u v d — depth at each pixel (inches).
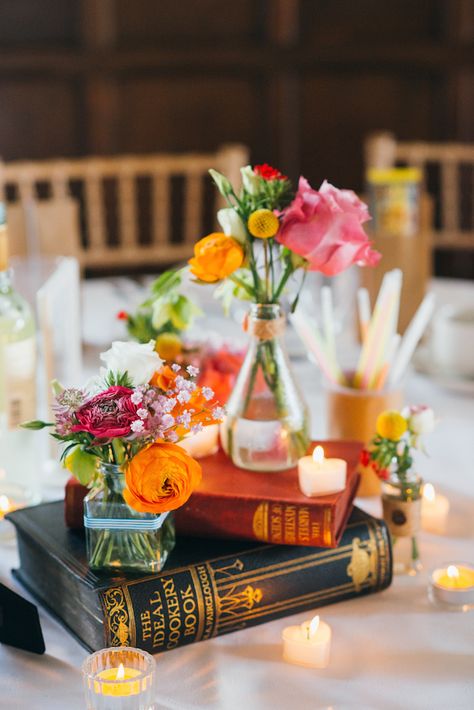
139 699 45.2
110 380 48.2
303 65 158.9
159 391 49.1
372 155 115.8
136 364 47.9
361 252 51.3
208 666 48.9
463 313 75.4
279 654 49.6
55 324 64.3
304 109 161.3
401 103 163.5
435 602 52.4
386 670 48.8
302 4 157.4
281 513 50.8
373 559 52.6
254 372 53.1
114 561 49.3
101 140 153.0
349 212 50.5
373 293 76.7
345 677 48.4
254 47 156.6
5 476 59.9
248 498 50.9
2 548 56.9
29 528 52.9
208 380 57.9
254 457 53.1
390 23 160.6
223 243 50.4
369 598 53.1
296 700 47.3
